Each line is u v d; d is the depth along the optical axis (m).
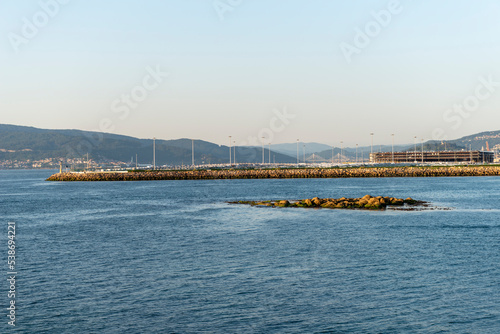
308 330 27.19
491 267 39.56
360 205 84.69
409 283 35.19
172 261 42.84
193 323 28.28
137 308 30.67
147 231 61.03
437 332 26.83
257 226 63.50
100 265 41.69
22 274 38.84
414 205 87.12
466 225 62.69
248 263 41.62
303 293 33.12
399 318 28.70
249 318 28.89
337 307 30.50
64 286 35.34
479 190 126.38
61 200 114.31
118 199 114.31
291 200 103.00
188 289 34.25
